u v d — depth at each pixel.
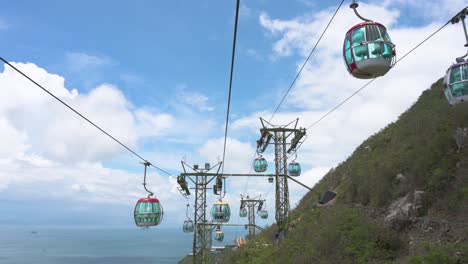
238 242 49.75
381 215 15.75
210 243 39.34
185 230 41.59
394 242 12.98
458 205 12.48
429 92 25.98
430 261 9.92
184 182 29.58
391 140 23.08
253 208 52.22
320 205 24.44
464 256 9.71
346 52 7.41
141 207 15.69
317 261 14.96
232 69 6.69
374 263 12.39
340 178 28.12
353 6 7.27
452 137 15.49
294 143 25.62
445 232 11.73
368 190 18.61
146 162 16.14
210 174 30.92
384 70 7.15
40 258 199.12
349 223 15.92
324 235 16.34
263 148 27.83
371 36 7.02
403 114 27.27
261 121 25.92
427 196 13.86
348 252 13.80
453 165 14.21
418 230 13.00
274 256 21.31
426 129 18.39
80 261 182.00
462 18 7.14
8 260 185.00
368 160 23.33
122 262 176.88
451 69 8.98
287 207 25.92
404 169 16.95
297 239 20.27
